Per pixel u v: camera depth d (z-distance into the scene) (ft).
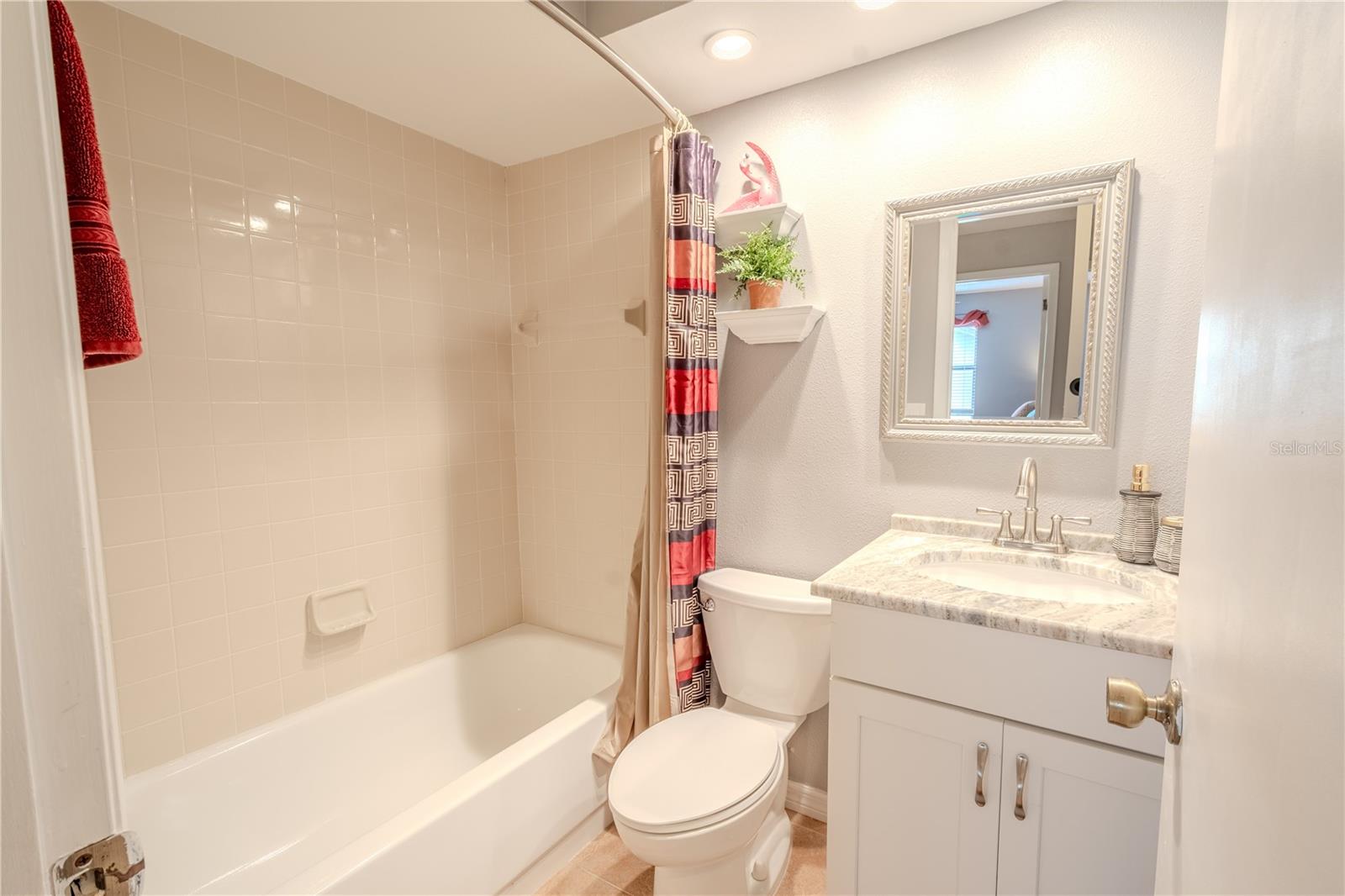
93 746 1.22
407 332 6.79
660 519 5.73
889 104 5.26
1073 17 4.51
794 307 5.38
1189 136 4.21
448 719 6.95
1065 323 4.68
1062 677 3.44
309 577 5.98
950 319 5.13
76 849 1.19
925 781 3.91
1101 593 4.27
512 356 8.05
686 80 5.61
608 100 6.12
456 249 7.28
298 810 5.65
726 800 4.21
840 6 4.57
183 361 5.07
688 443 5.63
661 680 5.73
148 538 4.92
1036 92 4.67
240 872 5.18
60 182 1.17
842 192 5.54
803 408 5.91
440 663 6.99
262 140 5.51
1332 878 0.76
